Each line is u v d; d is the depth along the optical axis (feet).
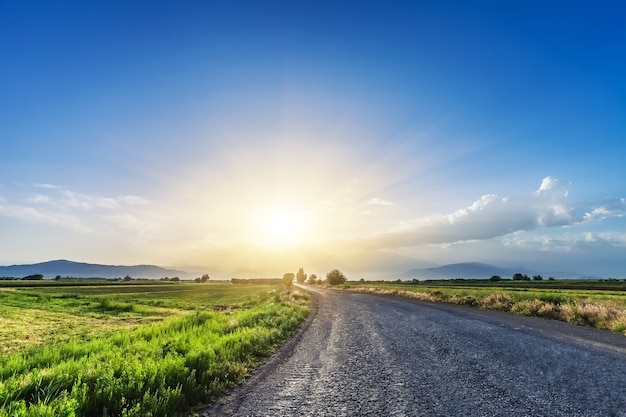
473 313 65.67
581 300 65.82
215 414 18.45
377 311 75.20
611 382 21.48
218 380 23.95
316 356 32.53
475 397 19.75
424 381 23.30
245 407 19.40
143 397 18.56
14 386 18.83
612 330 42.34
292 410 18.76
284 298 124.47
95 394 18.48
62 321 83.46
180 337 37.81
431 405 18.81
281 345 38.73
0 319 81.41
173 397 19.25
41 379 20.38
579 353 29.58
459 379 23.38
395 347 35.60
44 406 15.35
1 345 52.80
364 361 29.96
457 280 531.50
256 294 208.54
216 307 128.36
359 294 165.07
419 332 44.50
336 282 418.92
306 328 52.42
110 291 248.73
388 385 22.76
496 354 30.19
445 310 72.79
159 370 22.76
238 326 48.85
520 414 17.13
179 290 285.23
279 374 26.35
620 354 29.14
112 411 17.60
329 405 19.38
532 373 23.95
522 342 35.06
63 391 18.30
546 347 32.30
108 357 28.27
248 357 31.09
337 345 37.93
